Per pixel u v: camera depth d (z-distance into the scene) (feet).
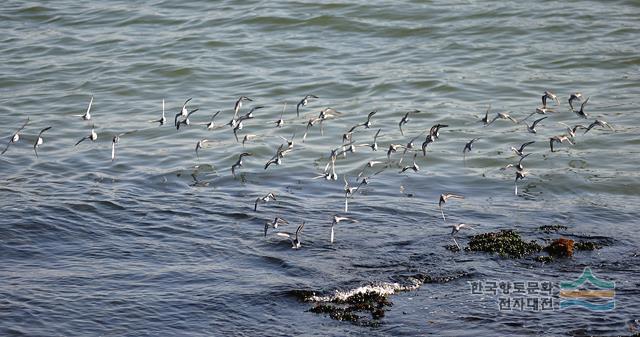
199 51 173.68
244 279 90.22
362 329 80.28
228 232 102.27
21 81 161.48
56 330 79.61
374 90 154.10
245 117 115.24
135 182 118.11
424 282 89.40
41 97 154.51
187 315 83.05
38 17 193.36
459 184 117.91
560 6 191.31
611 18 184.34
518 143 131.85
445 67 163.73
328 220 105.70
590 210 108.58
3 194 111.24
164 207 109.19
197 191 115.34
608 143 131.13
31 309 82.69
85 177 119.55
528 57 167.12
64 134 137.80
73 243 98.22
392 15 187.32
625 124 137.69
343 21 185.37
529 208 109.60
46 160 126.31
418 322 81.35
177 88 158.40
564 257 94.58
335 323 81.51
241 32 182.19
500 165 124.06
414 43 175.94
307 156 127.85
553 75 159.12
